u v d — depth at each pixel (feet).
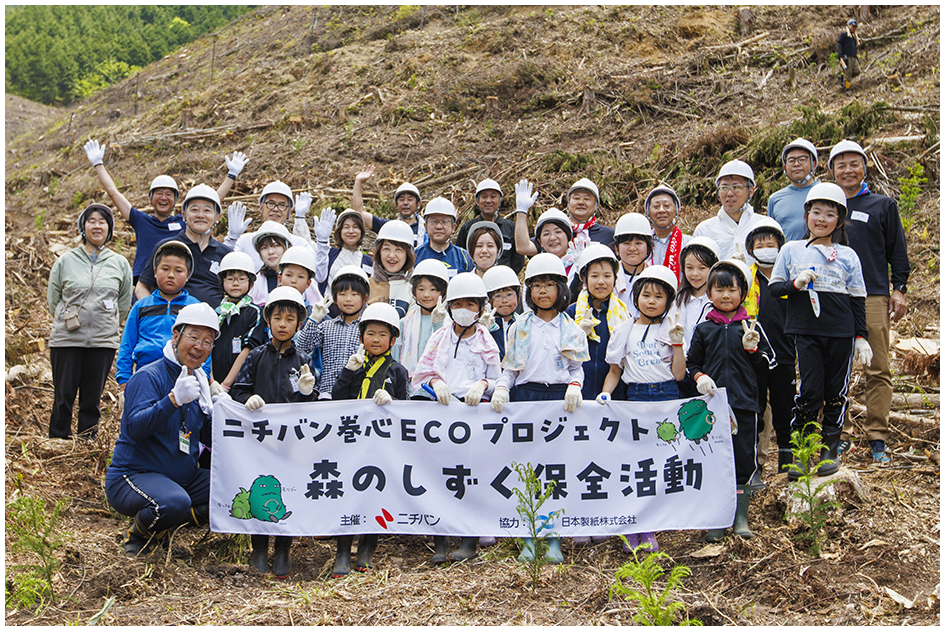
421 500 16.07
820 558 15.01
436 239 21.11
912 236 29.01
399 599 14.34
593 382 17.15
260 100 55.77
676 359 16.38
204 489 16.84
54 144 63.21
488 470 16.20
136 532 16.21
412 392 16.78
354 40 63.67
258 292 19.69
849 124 34.22
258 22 78.89
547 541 16.12
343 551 15.99
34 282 33.35
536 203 36.29
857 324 17.90
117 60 116.88
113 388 27.04
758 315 17.61
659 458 16.25
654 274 16.44
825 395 18.01
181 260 18.45
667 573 15.35
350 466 16.12
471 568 15.78
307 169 43.88
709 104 43.06
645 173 37.14
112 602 14.10
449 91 49.62
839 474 17.03
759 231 18.39
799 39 47.60
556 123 44.86
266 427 16.16
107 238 22.79
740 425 16.30
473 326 16.78
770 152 33.81
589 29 54.80
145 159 51.24
